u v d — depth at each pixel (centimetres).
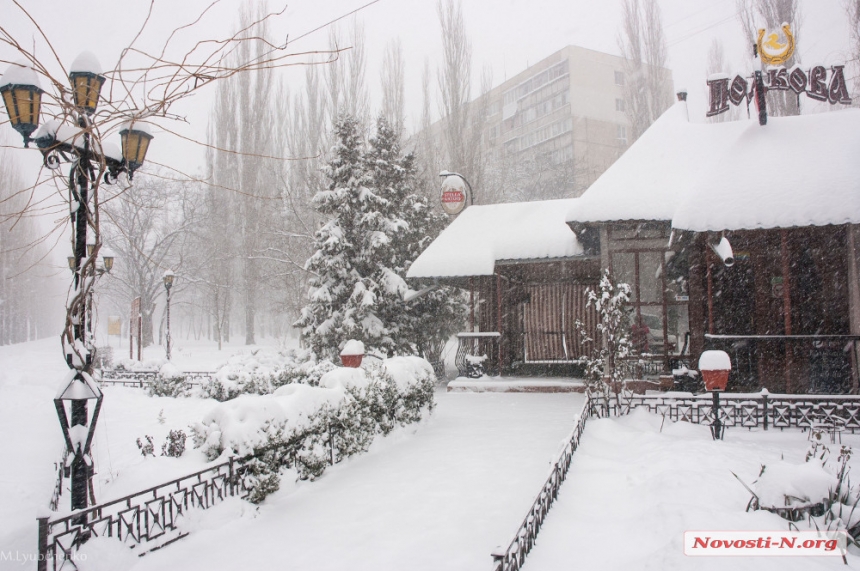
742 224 1034
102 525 482
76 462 480
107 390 1526
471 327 1598
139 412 1176
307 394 680
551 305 1648
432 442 874
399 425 913
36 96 446
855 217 980
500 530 512
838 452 726
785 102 2281
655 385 1192
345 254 1870
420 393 997
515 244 1576
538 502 486
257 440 579
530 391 1430
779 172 1094
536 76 5869
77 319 491
